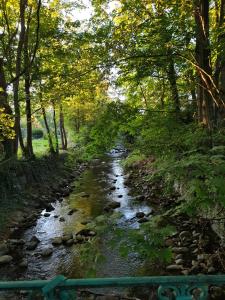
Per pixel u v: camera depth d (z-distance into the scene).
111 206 14.05
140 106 10.84
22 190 15.57
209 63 9.05
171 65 12.17
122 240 3.18
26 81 18.33
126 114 8.45
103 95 10.62
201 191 3.18
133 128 9.55
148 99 15.39
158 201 13.53
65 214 13.88
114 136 8.19
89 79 9.81
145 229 3.20
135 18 10.76
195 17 9.20
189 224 9.23
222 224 7.38
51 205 15.29
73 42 12.66
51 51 16.05
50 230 11.82
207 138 5.75
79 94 10.53
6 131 14.03
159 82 15.16
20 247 10.14
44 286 2.04
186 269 7.61
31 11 16.97
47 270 8.52
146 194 15.30
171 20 9.46
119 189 18.31
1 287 2.06
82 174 25.59
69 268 8.55
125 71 10.02
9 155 15.77
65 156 27.25
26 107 19.72
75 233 11.20
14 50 18.50
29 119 19.83
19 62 16.38
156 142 8.47
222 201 3.00
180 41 10.12
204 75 9.03
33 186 17.11
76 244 10.16
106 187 19.25
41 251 9.74
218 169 3.11
